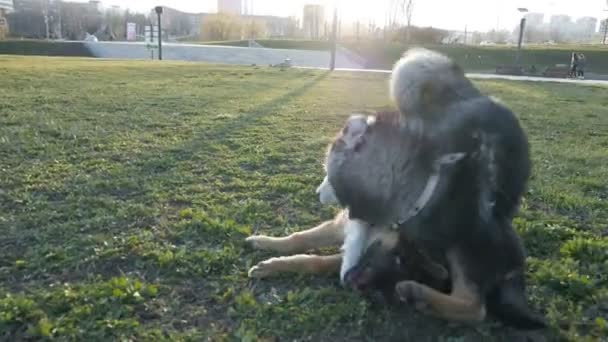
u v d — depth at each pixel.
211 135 3.11
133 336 1.08
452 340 1.11
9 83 5.59
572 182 2.32
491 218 1.10
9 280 1.31
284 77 8.38
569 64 17.09
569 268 1.42
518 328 1.15
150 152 2.62
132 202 1.88
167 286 1.29
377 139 1.11
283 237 1.55
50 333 1.07
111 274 1.35
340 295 1.26
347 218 1.33
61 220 1.69
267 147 2.82
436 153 1.07
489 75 12.42
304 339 1.11
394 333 1.14
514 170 1.10
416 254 1.17
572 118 4.55
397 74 1.12
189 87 6.04
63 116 3.59
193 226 1.65
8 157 2.41
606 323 1.17
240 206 1.88
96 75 7.10
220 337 1.10
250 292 1.27
